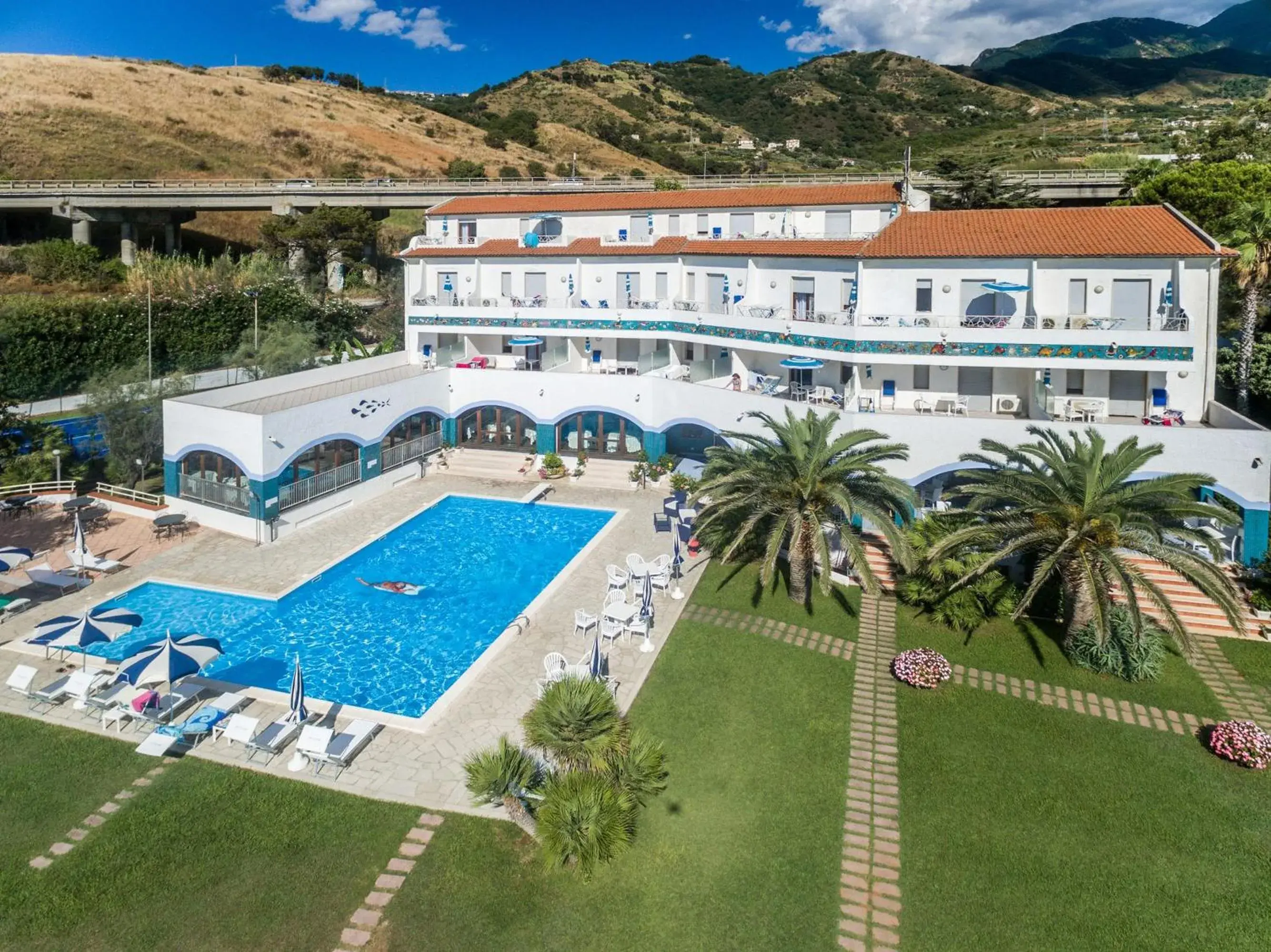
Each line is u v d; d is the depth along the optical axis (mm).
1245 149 65188
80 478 39844
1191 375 32344
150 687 22766
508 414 45906
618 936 15539
